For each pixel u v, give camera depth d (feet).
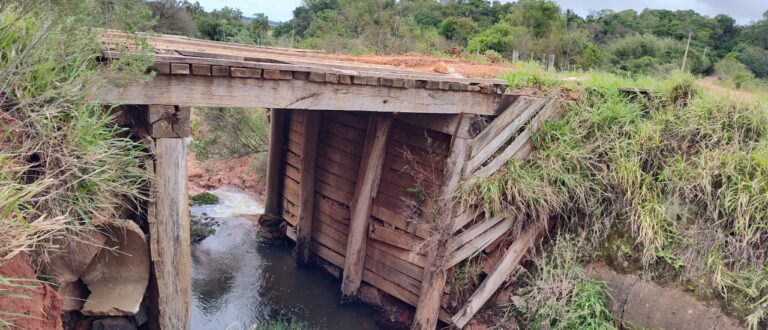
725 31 92.84
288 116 32.68
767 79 62.03
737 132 22.20
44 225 10.04
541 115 23.32
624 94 25.21
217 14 105.91
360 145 26.91
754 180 20.07
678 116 23.76
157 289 15.81
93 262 14.94
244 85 15.75
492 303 23.20
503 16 95.96
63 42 12.73
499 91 22.90
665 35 97.30
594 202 22.35
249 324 25.09
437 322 24.06
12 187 9.65
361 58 33.17
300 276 30.37
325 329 25.39
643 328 20.11
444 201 22.35
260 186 45.16
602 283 21.42
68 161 12.09
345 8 69.41
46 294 10.49
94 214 13.43
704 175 20.80
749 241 19.51
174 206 15.43
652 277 20.54
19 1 12.57
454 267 23.22
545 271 21.98
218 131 43.80
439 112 21.21
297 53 30.53
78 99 12.71
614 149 22.70
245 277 29.76
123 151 14.11
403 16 75.41
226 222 37.22
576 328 20.71
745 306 18.58
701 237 20.17
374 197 26.30
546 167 22.63
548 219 23.02
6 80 11.41
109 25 14.12
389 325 26.11
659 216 20.93
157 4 48.62
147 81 13.88
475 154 21.90
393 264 26.25
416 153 24.61
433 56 43.88
